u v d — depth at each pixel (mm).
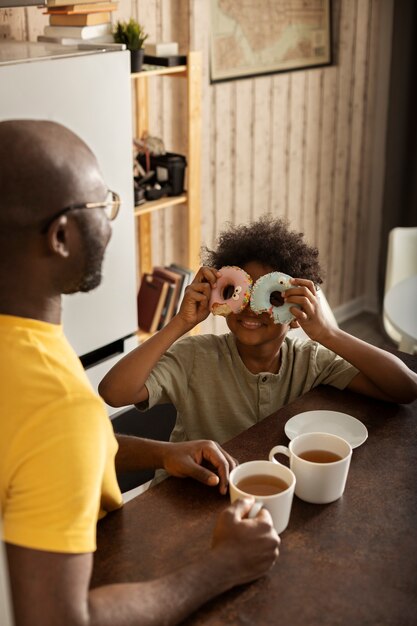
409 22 3771
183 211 3377
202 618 885
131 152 2396
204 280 1429
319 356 1558
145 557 992
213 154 3422
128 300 2529
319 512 1089
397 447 1271
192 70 2721
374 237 4453
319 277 1556
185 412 1566
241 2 3307
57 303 890
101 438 837
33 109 2057
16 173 806
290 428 1314
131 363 1423
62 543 785
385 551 1006
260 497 1000
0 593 690
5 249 833
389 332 2896
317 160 3998
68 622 773
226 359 1553
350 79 4004
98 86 2221
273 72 3576
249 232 1498
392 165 4074
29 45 2350
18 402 810
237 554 913
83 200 839
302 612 896
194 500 1119
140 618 824
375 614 894
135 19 2943
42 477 791
